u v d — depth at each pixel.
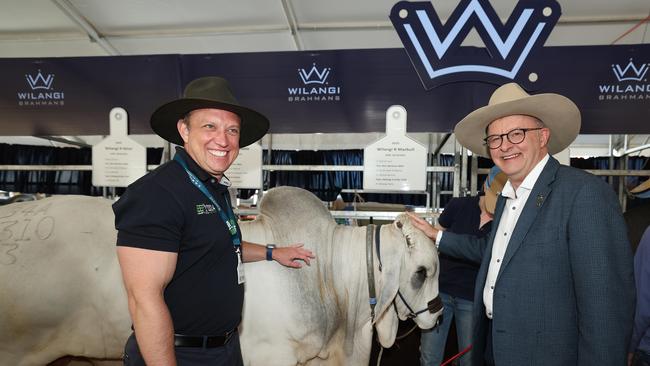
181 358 1.37
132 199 1.24
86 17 5.20
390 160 3.16
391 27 5.41
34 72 3.83
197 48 5.97
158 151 5.09
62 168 3.68
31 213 2.13
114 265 2.01
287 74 3.66
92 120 3.81
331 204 5.20
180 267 1.33
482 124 1.88
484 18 3.33
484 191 2.61
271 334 2.05
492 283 1.72
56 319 2.00
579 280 1.40
